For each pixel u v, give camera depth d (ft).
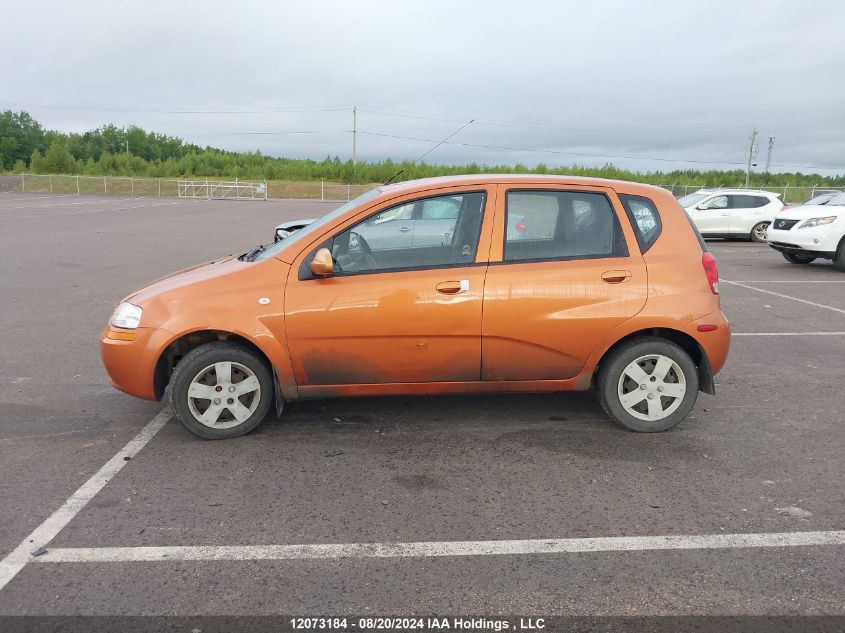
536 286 14.55
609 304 14.66
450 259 14.66
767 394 18.42
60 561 10.25
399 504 12.06
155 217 97.14
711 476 13.21
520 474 13.30
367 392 14.98
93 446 14.78
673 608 9.10
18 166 248.32
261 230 75.77
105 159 250.57
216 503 12.10
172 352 15.24
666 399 15.30
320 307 14.34
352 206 15.08
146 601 9.26
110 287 35.91
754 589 9.51
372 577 9.82
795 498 12.29
